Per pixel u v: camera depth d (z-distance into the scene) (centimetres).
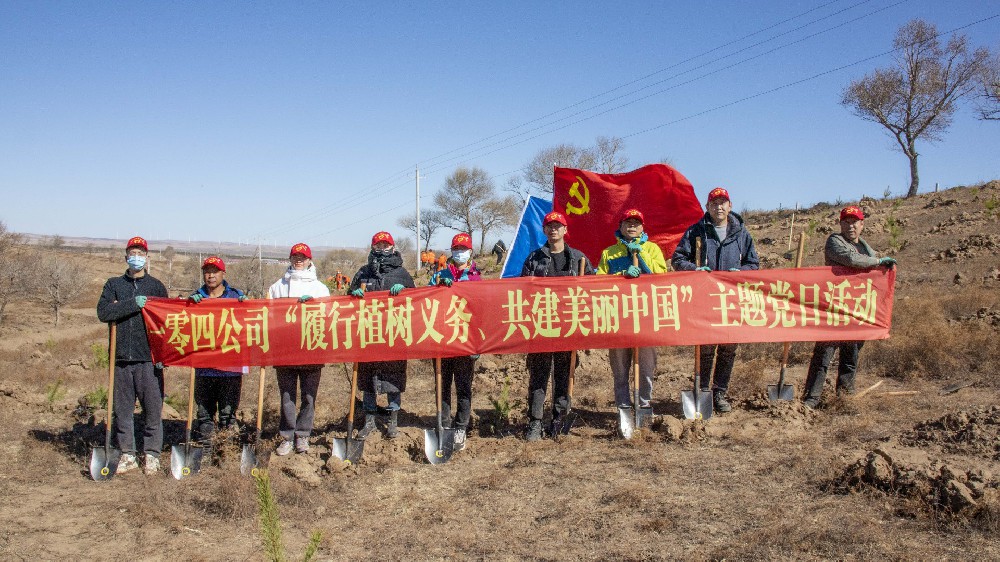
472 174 8319
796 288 761
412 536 517
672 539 482
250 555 495
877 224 2555
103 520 565
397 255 786
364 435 754
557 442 721
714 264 779
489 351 725
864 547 446
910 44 4300
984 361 887
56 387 1005
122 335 680
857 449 637
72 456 746
